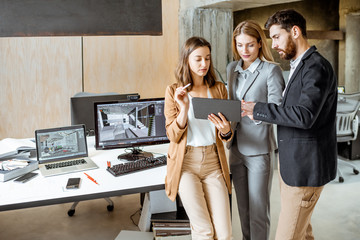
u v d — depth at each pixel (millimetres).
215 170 2184
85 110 3002
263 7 8000
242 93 2281
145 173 2355
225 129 2068
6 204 1913
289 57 1878
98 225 3094
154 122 2727
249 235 2471
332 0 8055
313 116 1671
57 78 4727
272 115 1771
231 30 5453
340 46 7973
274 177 4355
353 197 3717
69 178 2229
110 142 2656
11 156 2590
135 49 5016
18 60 4559
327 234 2934
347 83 7895
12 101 4617
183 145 2092
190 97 2176
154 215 2375
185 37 5215
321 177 1801
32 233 2961
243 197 2416
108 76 4930
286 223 1921
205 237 1980
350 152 5105
